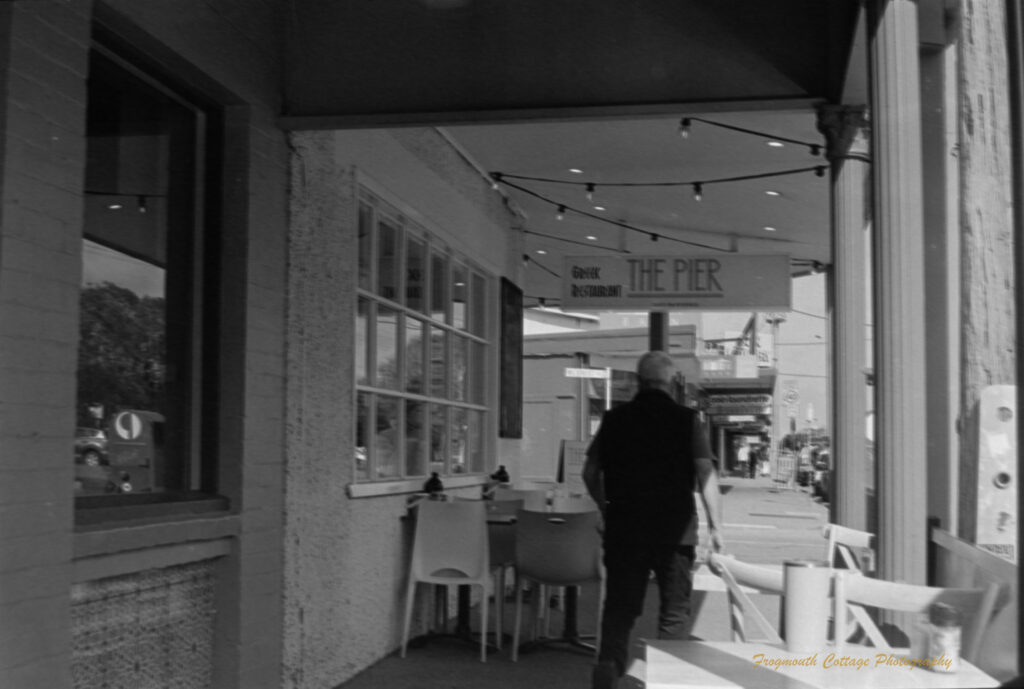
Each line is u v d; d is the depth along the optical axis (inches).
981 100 238.7
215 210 214.8
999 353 231.0
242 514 209.2
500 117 229.9
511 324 474.0
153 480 197.2
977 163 239.1
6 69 141.5
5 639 138.6
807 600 140.6
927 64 274.7
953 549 228.2
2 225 139.8
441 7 233.0
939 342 272.7
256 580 214.1
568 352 1111.0
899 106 216.7
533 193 473.4
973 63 241.4
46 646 146.4
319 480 247.3
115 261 186.9
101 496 178.5
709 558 173.8
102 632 171.5
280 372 227.1
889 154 217.5
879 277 218.1
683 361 711.7
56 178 150.7
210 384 211.3
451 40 231.9
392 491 298.0
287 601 228.8
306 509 239.3
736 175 444.1
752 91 229.6
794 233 577.3
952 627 133.6
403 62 232.1
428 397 349.4
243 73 212.4
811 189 469.4
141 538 173.0
